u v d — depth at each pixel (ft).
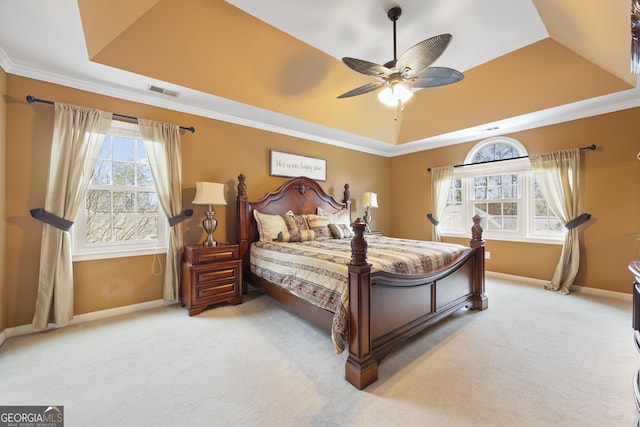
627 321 8.71
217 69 9.21
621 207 10.84
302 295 7.55
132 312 9.64
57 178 8.11
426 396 5.29
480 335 7.86
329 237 12.96
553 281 12.09
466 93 12.26
